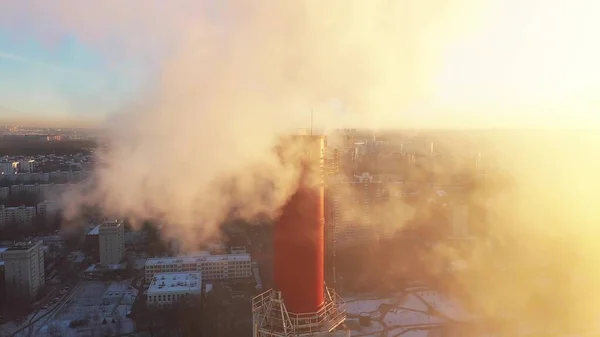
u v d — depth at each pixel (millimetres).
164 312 75250
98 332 72312
